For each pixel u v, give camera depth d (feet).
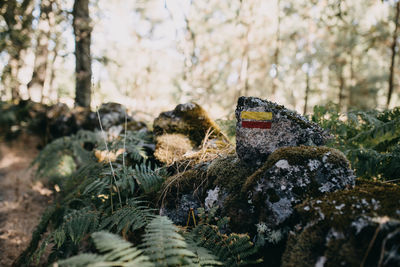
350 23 27.73
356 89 34.01
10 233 10.89
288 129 6.19
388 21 22.99
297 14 33.19
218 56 46.16
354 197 4.57
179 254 4.19
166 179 7.55
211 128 9.96
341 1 22.02
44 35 21.44
